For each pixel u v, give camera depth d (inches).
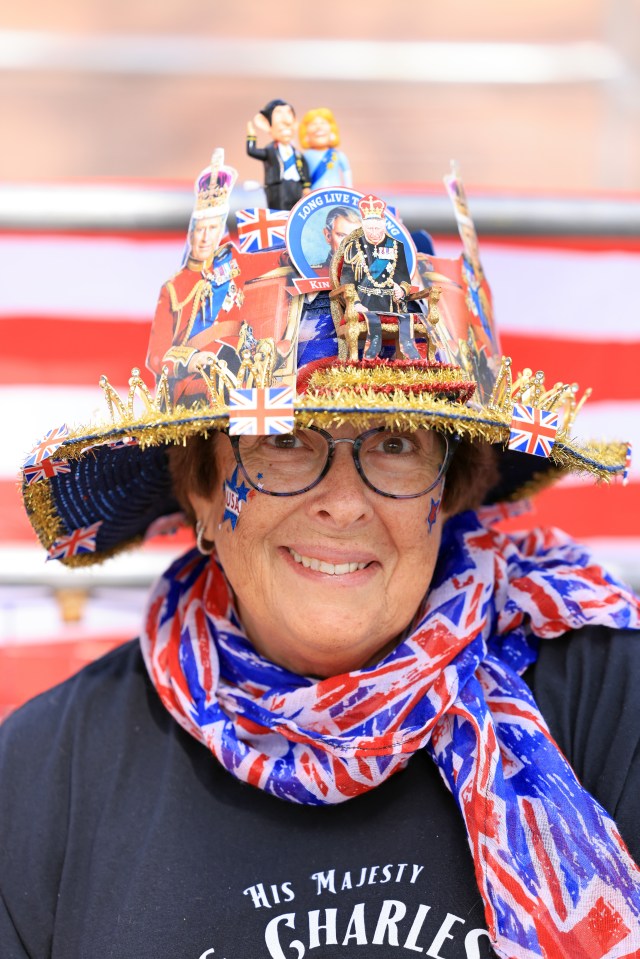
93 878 77.1
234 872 75.3
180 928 73.5
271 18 193.3
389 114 170.9
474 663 78.5
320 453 75.1
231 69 138.3
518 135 170.9
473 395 75.0
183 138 183.3
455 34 196.1
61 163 183.2
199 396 73.2
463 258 80.4
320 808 77.5
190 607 88.2
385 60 138.3
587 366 110.9
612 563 108.0
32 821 80.7
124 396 109.0
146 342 109.2
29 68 138.8
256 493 75.9
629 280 109.9
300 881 74.3
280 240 73.4
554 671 81.4
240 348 72.6
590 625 82.7
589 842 72.0
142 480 89.2
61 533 89.0
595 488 111.7
